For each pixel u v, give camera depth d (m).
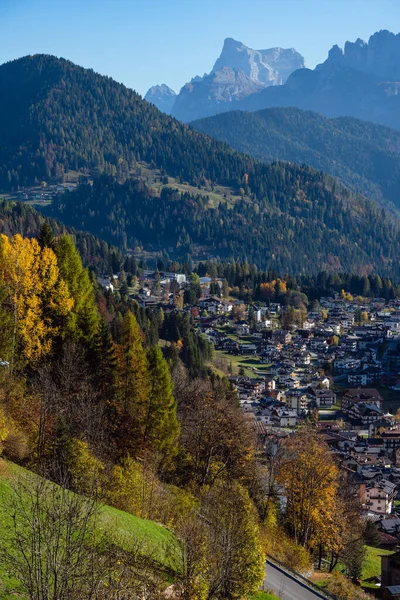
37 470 38.41
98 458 50.34
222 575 36.78
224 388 105.50
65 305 66.06
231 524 40.22
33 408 53.28
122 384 66.50
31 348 61.84
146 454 61.25
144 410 64.69
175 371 113.56
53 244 74.50
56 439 45.28
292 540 64.38
